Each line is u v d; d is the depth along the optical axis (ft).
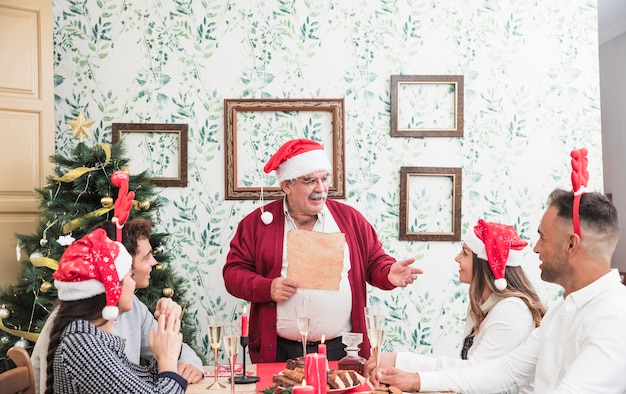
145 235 7.75
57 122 12.53
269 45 12.68
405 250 12.67
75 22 12.57
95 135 12.56
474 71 12.78
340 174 12.59
